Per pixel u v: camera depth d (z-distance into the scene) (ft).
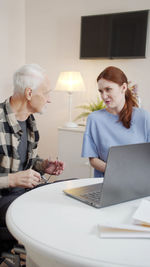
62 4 11.28
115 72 5.75
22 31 12.09
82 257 2.37
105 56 10.34
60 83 10.01
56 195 3.86
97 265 2.29
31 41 12.15
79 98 11.27
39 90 5.14
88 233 2.79
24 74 5.09
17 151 5.27
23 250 4.52
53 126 11.97
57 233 2.77
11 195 5.12
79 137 9.34
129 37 9.87
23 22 12.10
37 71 5.16
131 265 2.27
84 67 11.09
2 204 4.66
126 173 3.46
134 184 3.65
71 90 9.82
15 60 11.87
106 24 10.20
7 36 11.36
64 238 2.68
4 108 5.18
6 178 4.28
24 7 12.08
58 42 11.55
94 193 3.87
